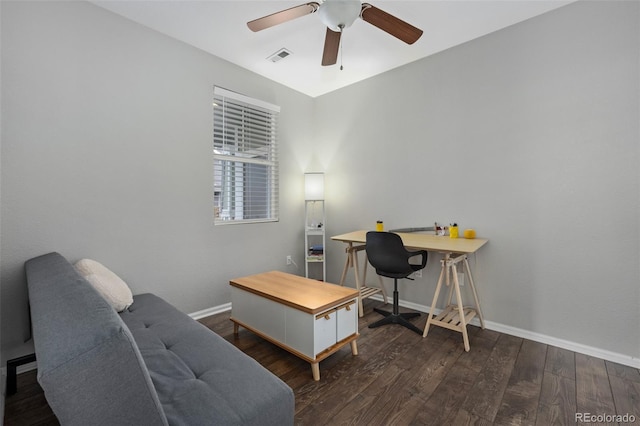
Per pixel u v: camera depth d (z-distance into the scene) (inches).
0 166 71.0
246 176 130.3
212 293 114.5
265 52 112.3
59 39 79.0
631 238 78.3
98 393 26.7
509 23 94.8
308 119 154.6
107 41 87.4
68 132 80.7
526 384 70.0
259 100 130.0
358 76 133.4
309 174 144.5
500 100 98.4
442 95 111.6
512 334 96.8
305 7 71.6
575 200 85.8
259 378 46.5
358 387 68.9
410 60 118.5
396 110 125.2
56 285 44.4
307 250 142.8
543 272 91.4
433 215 115.0
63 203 80.2
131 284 93.2
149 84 96.5
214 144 117.3
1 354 71.7
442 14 90.0
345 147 143.9
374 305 126.5
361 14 72.1
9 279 72.5
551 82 89.0
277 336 80.2
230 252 120.6
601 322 82.5
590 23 82.7
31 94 74.9
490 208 101.2
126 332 28.9
